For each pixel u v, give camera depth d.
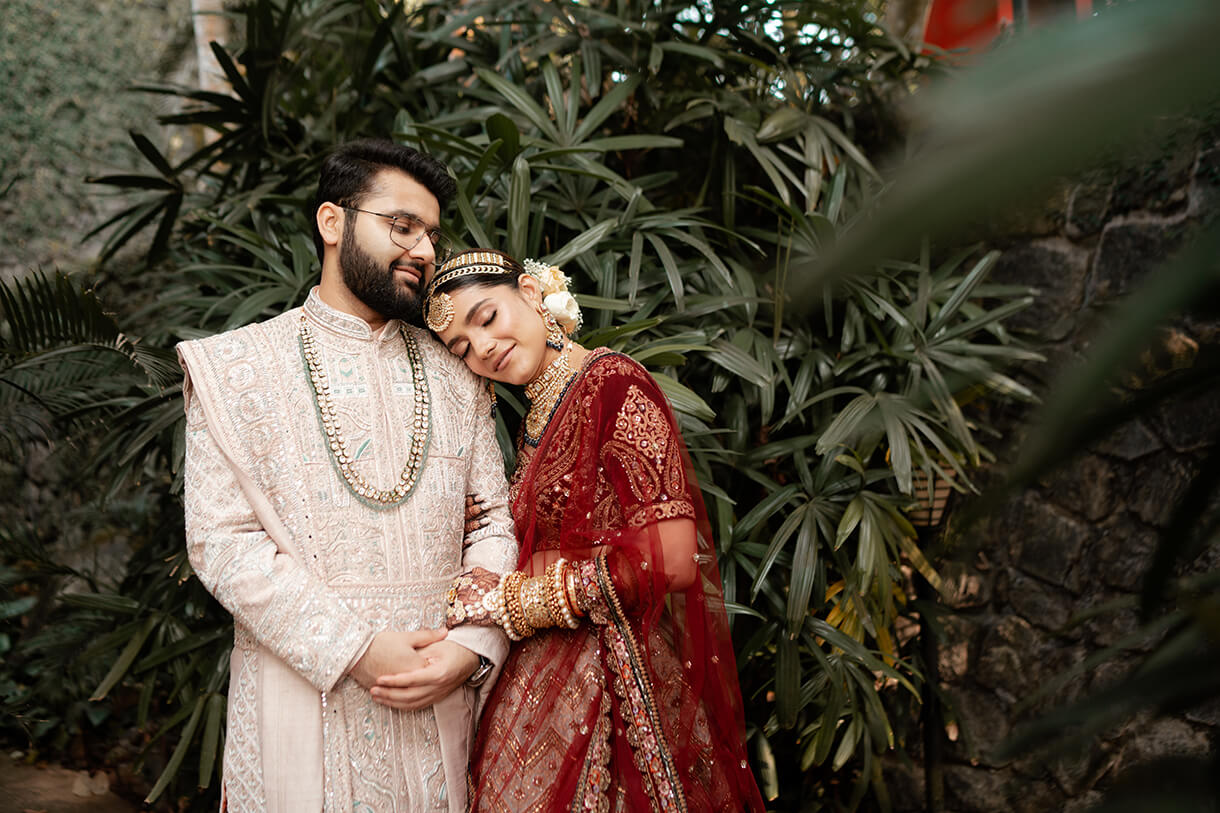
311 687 1.34
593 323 2.12
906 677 2.42
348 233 1.43
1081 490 2.25
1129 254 2.14
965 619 2.38
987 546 2.37
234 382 1.38
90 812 2.47
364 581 1.37
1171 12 0.16
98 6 3.12
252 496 1.36
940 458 2.15
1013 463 0.24
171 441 2.20
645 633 1.43
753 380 1.96
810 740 2.11
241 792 1.37
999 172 0.16
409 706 1.35
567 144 2.20
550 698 1.47
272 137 2.53
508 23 2.44
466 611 1.43
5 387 2.43
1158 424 2.11
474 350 1.51
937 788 2.31
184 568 1.97
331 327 1.45
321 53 2.72
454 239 1.87
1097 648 2.23
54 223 3.12
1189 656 0.29
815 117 2.33
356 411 1.42
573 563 1.47
